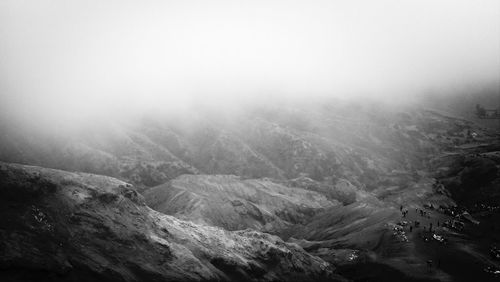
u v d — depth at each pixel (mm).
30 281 151875
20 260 154750
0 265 150125
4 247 156125
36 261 157375
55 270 158375
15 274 151375
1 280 147500
